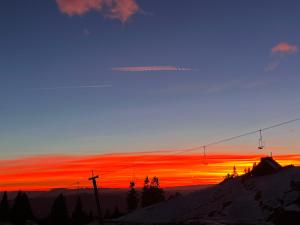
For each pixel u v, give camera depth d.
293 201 86.31
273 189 101.19
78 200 172.38
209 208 108.94
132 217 124.44
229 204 104.00
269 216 84.00
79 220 167.50
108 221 120.31
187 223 92.44
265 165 120.50
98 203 78.38
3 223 149.62
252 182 116.12
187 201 125.56
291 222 75.88
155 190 196.38
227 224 82.69
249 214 91.44
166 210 123.00
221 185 130.88
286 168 119.62
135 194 197.12
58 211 163.75
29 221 155.88
